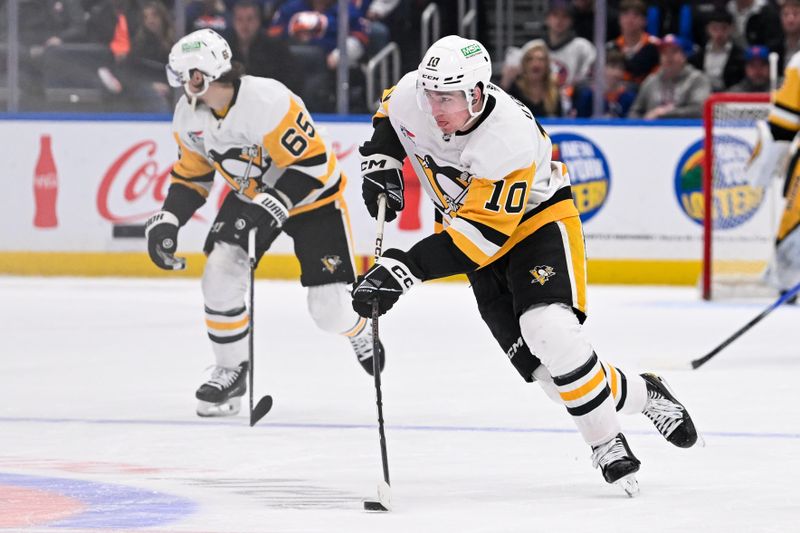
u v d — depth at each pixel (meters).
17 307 23.08
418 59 29.56
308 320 21.58
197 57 12.38
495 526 8.23
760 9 29.03
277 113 12.77
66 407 13.41
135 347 18.28
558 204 9.62
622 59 29.23
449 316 22.44
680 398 14.06
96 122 28.45
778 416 12.95
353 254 13.79
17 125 28.50
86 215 28.59
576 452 11.05
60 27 28.95
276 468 10.27
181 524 8.19
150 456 10.76
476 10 29.73
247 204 13.26
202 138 13.03
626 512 8.70
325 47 29.06
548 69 28.45
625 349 18.28
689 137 28.28
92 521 8.25
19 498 9.01
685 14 29.31
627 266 28.45
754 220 27.30
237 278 12.95
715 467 10.41
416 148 9.86
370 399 14.02
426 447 11.27
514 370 16.28
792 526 8.27
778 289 24.95
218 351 12.92
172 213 13.38
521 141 9.06
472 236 9.09
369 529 8.10
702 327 21.09
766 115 27.23
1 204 28.62
